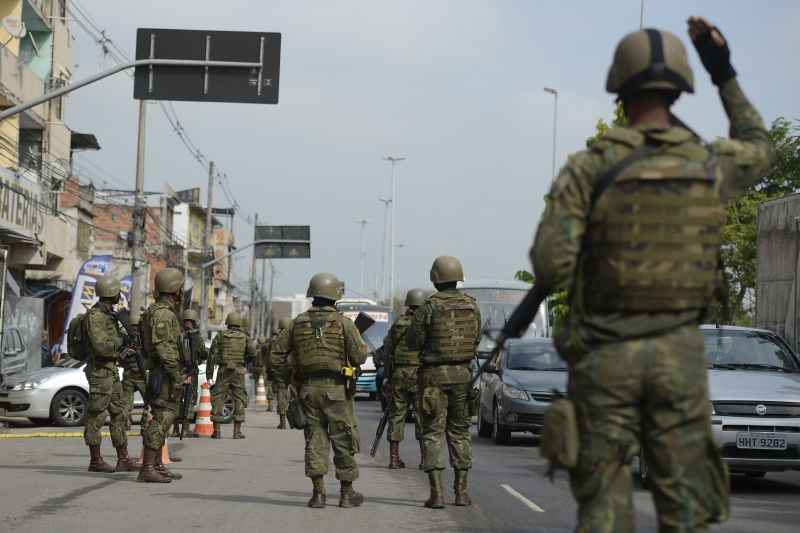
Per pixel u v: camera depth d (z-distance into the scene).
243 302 153.25
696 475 5.29
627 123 5.57
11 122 41.91
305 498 14.27
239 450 22.00
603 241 5.29
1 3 42.69
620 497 5.32
